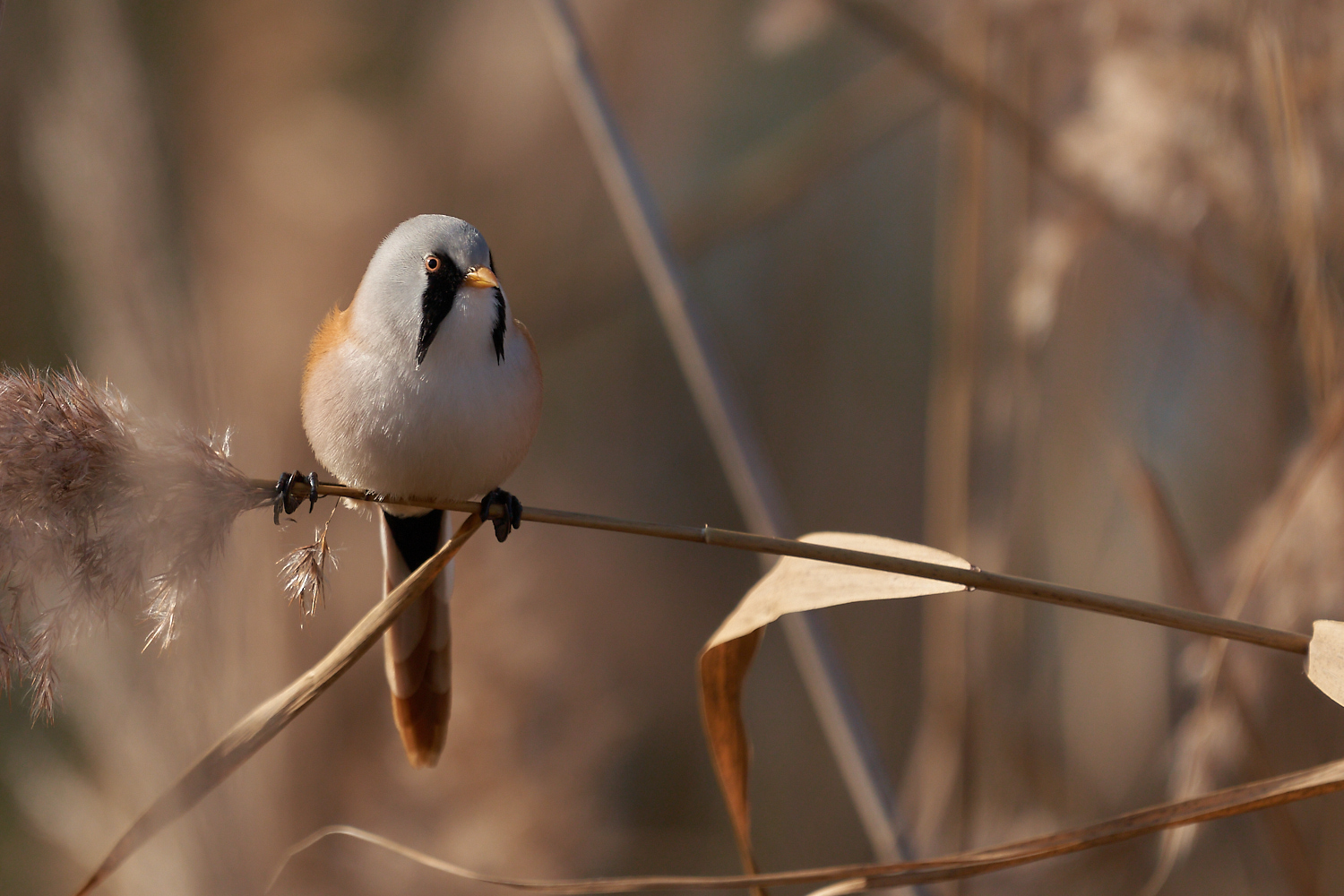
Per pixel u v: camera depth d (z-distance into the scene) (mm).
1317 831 7559
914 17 9609
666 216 11000
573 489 12680
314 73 11133
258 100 10617
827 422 13008
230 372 8328
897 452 12969
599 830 8703
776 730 11672
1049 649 9070
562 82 12477
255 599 7340
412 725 5895
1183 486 9070
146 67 10234
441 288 5492
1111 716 8984
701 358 7445
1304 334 6340
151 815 4262
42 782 7926
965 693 8164
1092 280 8945
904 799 8445
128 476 4562
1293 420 7102
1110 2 7227
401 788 8008
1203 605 6426
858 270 13188
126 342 7332
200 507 4648
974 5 8383
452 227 5656
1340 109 6344
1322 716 7066
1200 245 7340
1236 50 6793
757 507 7266
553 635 8984
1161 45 7098
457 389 5438
